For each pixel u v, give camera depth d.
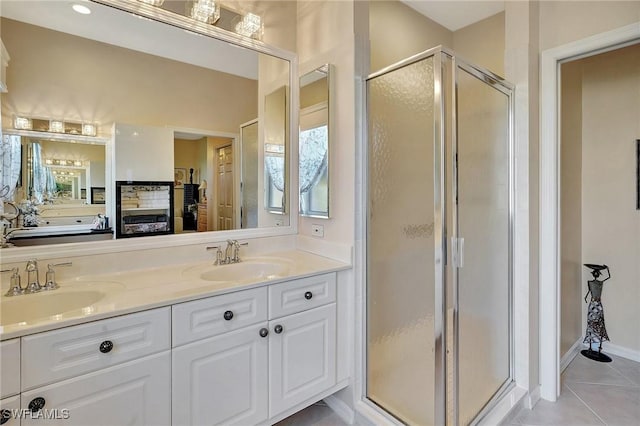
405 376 1.70
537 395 1.98
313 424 1.78
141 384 1.14
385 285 1.79
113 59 1.59
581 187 2.64
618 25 1.67
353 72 1.78
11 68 1.36
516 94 1.91
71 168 1.49
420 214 1.60
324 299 1.68
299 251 2.13
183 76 1.79
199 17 1.80
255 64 2.03
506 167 1.91
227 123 1.94
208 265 1.77
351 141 1.80
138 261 1.64
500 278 1.88
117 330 1.09
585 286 2.66
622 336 2.51
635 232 2.43
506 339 1.94
